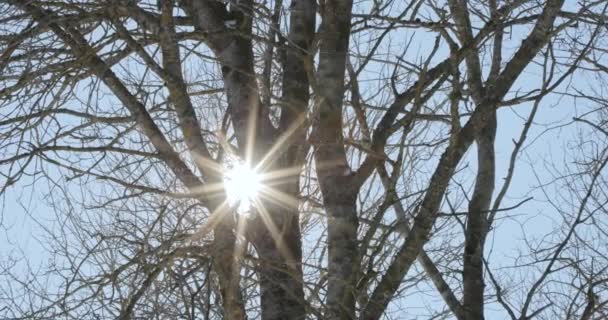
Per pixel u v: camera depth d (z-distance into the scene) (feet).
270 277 23.86
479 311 25.89
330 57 26.14
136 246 28.50
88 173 25.34
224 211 24.58
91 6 26.23
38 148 25.68
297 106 26.43
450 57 24.11
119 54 25.89
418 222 23.73
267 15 25.91
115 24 24.97
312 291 23.50
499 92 24.58
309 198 26.17
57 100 25.75
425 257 26.71
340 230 24.61
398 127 25.18
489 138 28.25
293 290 24.71
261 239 25.23
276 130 26.50
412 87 26.05
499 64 28.71
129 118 26.02
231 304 23.48
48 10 26.50
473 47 24.89
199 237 24.63
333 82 25.89
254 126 26.32
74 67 25.82
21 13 26.89
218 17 27.35
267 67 27.48
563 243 24.09
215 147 31.01
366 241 23.34
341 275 23.94
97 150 25.59
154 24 26.50
